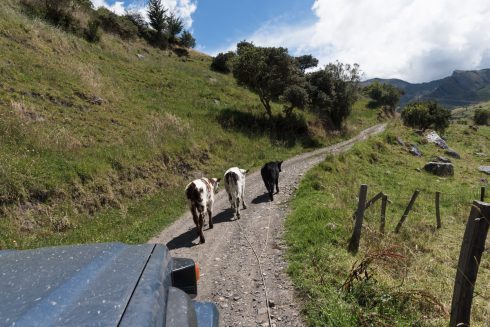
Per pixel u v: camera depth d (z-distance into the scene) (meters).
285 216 11.56
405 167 26.45
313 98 39.75
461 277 4.89
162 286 2.37
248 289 6.78
